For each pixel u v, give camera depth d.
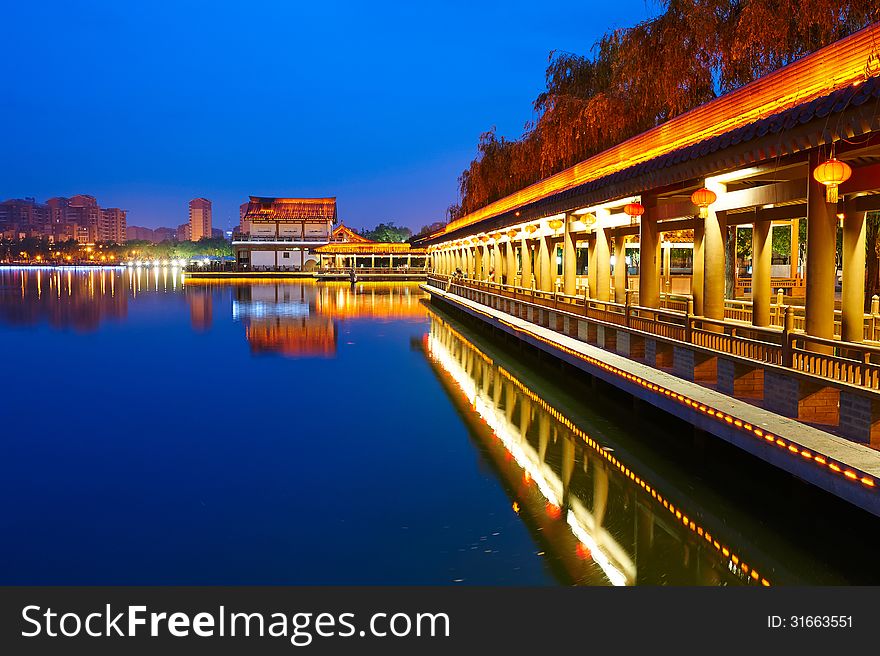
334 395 14.65
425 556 6.85
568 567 6.63
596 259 17.11
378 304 41.31
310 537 7.29
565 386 15.38
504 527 7.59
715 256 11.13
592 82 25.41
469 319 30.75
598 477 9.30
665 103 18.81
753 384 8.89
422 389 15.32
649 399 10.17
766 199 9.95
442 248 46.34
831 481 5.98
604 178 13.81
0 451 10.44
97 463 9.85
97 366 18.34
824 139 6.95
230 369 17.92
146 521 7.72
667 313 11.16
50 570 6.52
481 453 10.42
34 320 30.80
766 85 9.84
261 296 48.84
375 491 8.74
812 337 7.38
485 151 36.53
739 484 8.88
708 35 16.30
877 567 6.67
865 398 6.42
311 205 93.12
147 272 123.50
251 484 8.98
